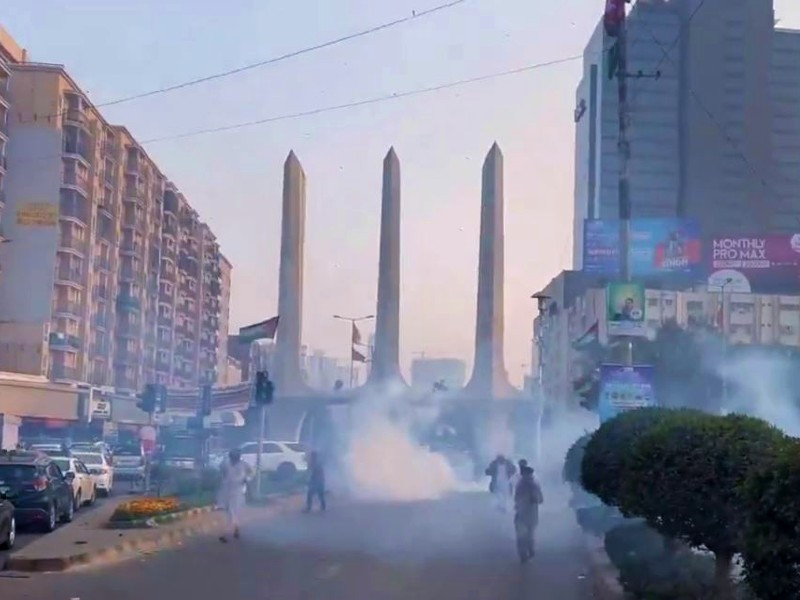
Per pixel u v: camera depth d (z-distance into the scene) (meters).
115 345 87.44
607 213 90.94
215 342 124.44
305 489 43.16
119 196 87.56
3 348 71.19
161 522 25.81
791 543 7.02
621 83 23.77
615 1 23.72
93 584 16.55
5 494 21.95
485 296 97.75
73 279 75.62
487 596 16.19
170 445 56.59
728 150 93.44
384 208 99.69
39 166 72.25
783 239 71.12
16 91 72.06
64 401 73.62
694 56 93.88
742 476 11.17
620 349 41.53
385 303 98.00
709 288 71.56
